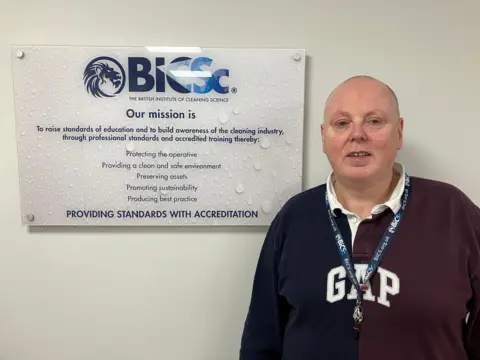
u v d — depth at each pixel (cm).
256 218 125
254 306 115
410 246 96
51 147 121
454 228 97
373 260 96
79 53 119
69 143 121
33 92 120
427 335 92
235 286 128
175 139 122
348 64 123
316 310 98
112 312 128
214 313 129
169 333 129
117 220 124
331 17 122
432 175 126
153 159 122
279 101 121
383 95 98
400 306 92
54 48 119
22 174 122
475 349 104
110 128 121
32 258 126
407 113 124
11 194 125
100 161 122
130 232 126
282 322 112
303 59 120
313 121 124
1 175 124
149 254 127
